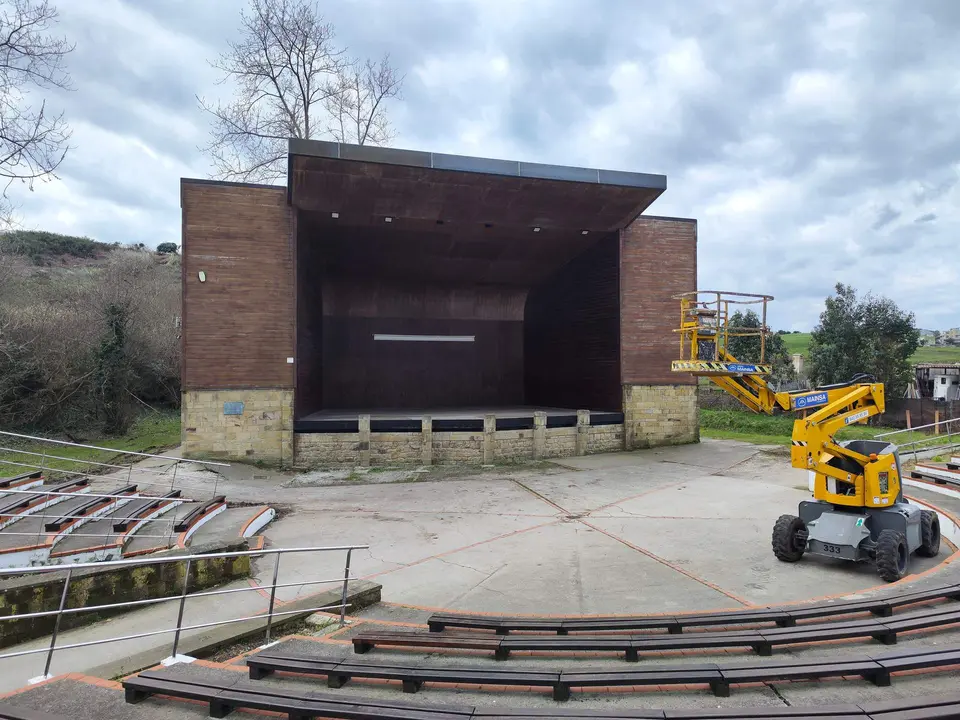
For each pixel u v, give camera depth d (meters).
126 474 15.62
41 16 16.27
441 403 26.89
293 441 17.55
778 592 7.23
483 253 22.50
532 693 4.11
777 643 4.65
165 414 28.38
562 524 11.15
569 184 17.47
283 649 5.15
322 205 17.75
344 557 9.27
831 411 8.41
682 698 3.93
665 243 21.14
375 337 26.23
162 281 33.81
